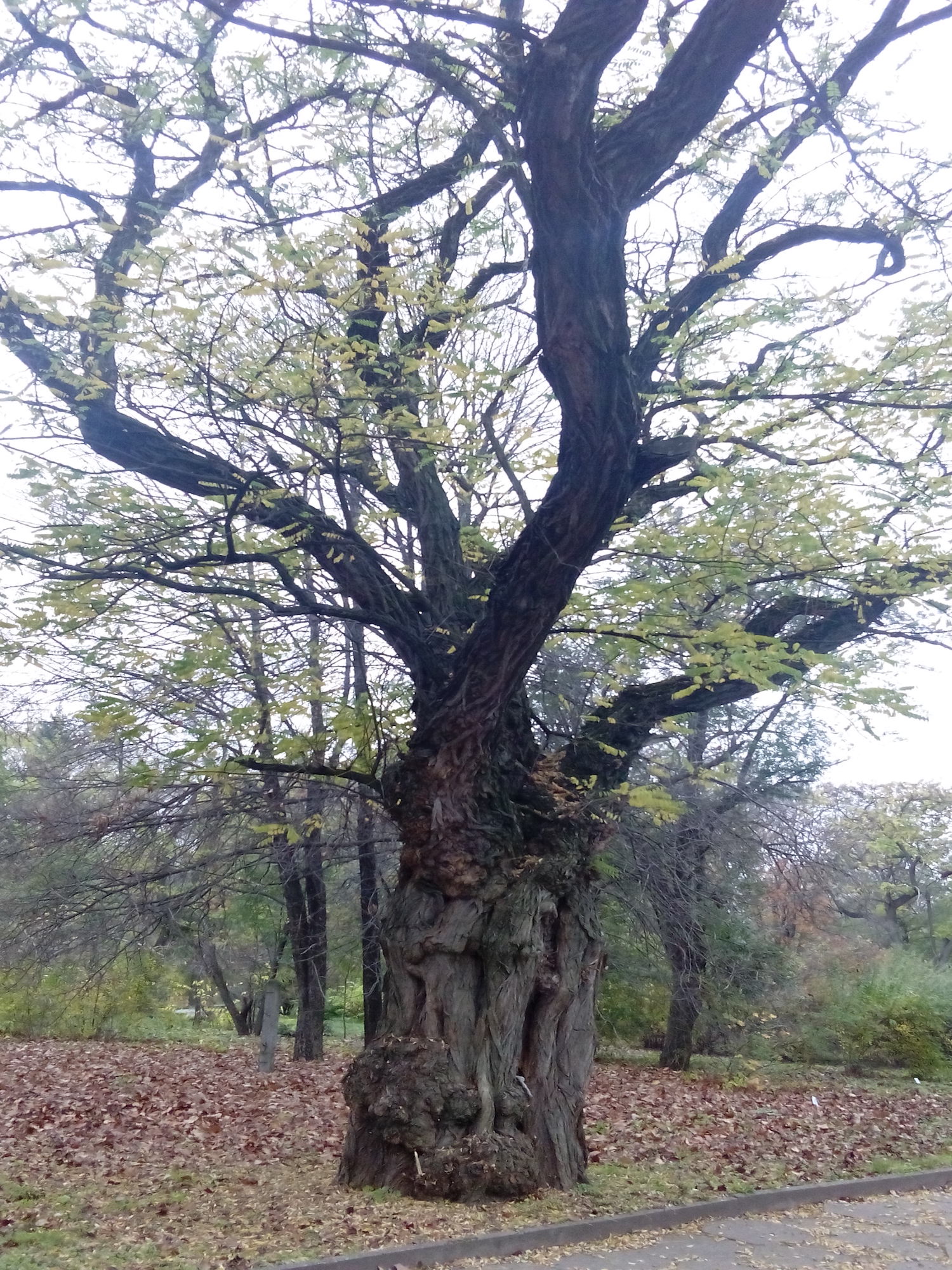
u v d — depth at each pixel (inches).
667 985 820.6
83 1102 564.7
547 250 268.5
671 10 370.3
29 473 305.3
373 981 632.4
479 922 319.3
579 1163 330.6
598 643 370.6
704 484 303.1
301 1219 282.8
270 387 304.8
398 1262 249.3
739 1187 344.5
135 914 573.3
